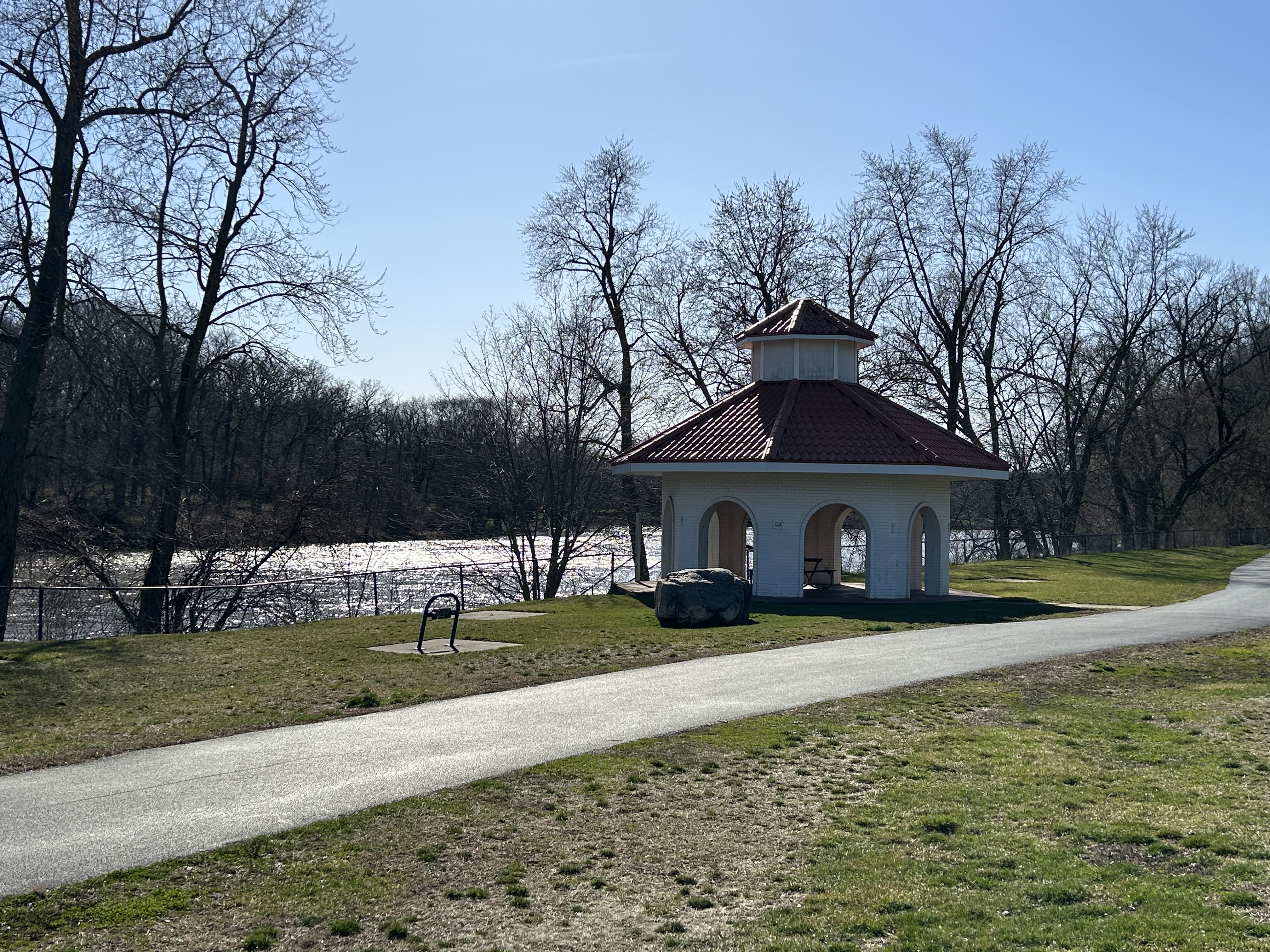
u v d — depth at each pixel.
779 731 12.36
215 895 7.62
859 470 26.48
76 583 28.02
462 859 8.38
